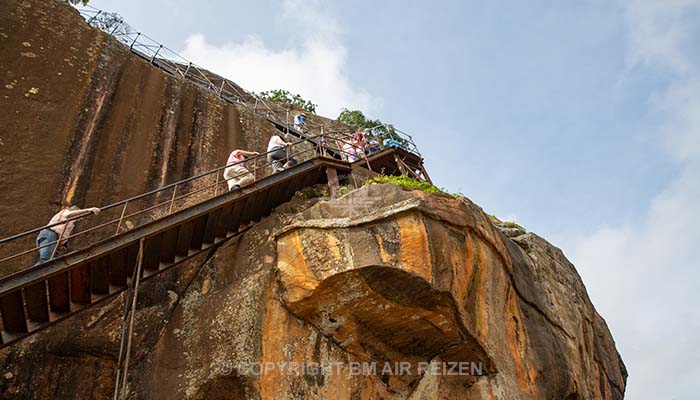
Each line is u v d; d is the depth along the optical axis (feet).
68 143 38.27
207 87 61.93
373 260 29.78
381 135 66.44
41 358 29.55
